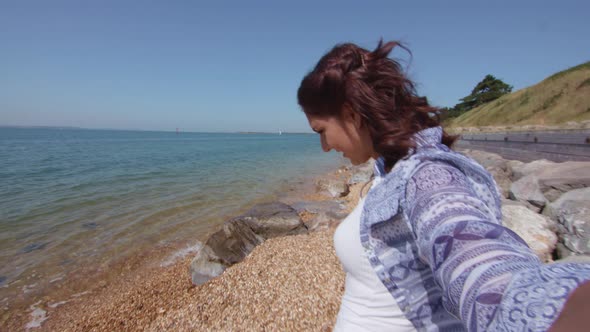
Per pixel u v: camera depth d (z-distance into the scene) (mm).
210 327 4008
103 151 44000
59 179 18609
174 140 100375
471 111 56688
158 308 4969
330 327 3646
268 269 5230
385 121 840
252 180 19062
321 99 966
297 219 7133
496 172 8648
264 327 3820
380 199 830
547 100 37094
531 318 410
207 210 11562
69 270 6770
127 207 11984
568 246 3887
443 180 702
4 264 7055
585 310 378
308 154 43625
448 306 621
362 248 928
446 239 602
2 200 13094
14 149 45438
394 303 910
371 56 898
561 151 9812
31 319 5156
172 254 7492
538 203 5750
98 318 5008
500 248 563
